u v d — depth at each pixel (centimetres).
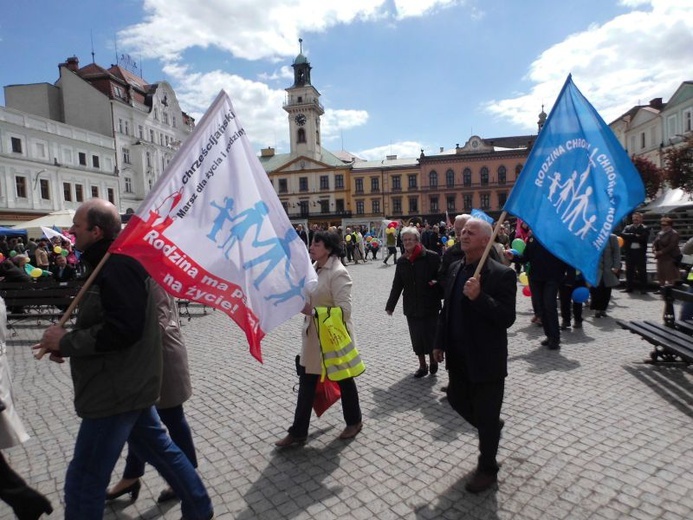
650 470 333
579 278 753
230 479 346
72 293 959
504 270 310
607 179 367
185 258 273
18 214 3444
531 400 467
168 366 310
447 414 448
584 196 363
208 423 450
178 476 268
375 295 1269
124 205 4672
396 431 414
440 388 520
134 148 4847
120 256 236
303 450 387
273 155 7994
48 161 3750
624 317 851
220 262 286
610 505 296
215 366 639
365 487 328
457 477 336
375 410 464
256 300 297
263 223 308
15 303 970
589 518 285
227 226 293
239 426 440
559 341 656
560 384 509
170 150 5478
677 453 354
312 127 7406
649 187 3591
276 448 392
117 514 310
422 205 7156
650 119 4781
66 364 677
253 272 299
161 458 265
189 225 279
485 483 315
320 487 331
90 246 245
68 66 4678
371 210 7275
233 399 511
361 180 7281
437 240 1666
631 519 282
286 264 313
